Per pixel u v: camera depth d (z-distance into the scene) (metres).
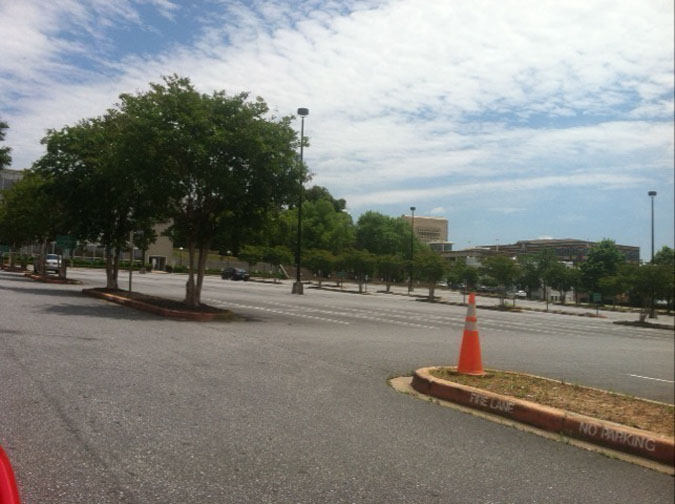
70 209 25.98
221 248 20.92
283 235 22.91
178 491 4.27
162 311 17.50
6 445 5.00
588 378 10.57
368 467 4.99
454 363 11.19
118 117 22.83
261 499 4.22
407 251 103.56
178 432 5.63
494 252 125.12
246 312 21.03
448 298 56.12
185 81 18.50
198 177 17.81
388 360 11.17
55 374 7.84
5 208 43.03
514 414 6.93
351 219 105.88
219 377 8.39
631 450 5.83
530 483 4.85
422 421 6.62
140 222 24.12
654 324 33.91
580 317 39.66
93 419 5.88
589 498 4.59
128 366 8.76
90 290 24.67
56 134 25.25
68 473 4.48
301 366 9.83
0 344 9.98
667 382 10.80
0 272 47.12
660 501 4.61
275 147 18.23
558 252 142.12
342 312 24.47
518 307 45.22
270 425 6.06
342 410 6.89
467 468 5.12
